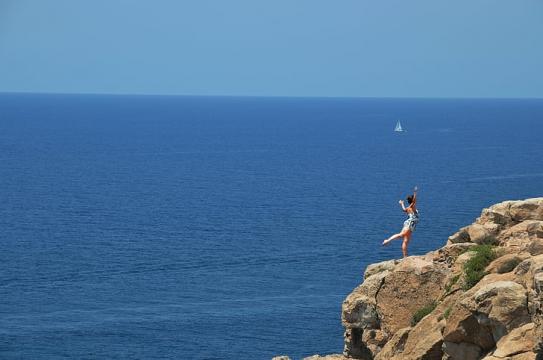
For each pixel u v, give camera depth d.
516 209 63.91
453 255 63.25
